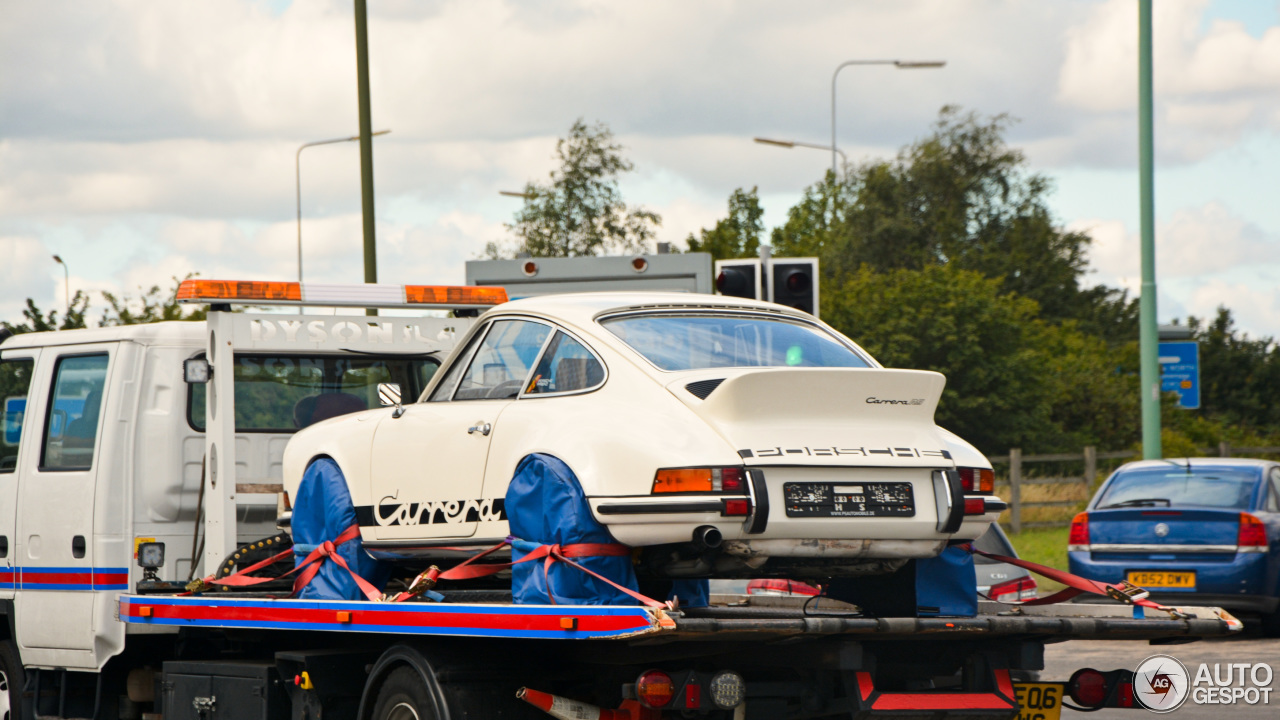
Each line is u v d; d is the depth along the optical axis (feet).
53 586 44.24
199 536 43.80
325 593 35.29
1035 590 52.29
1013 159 313.32
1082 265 321.93
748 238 320.09
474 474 32.09
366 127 87.86
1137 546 71.46
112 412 43.24
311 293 42.22
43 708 45.27
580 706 29.40
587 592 28.55
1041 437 205.05
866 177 305.73
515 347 33.27
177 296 40.81
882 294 210.38
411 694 30.81
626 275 83.61
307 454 37.11
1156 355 91.15
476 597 36.04
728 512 27.40
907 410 30.22
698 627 25.86
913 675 31.76
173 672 40.01
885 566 30.89
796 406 28.89
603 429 29.32
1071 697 32.58
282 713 36.52
